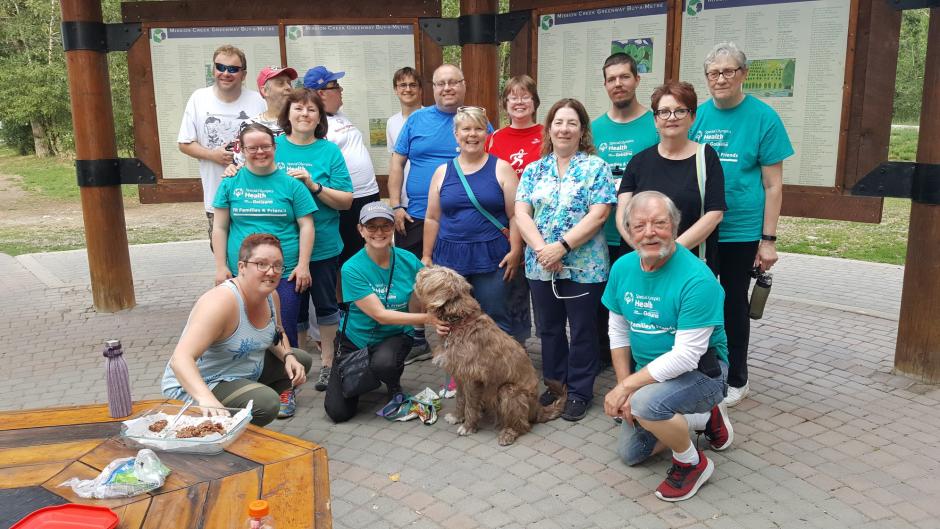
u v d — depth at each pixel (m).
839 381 4.68
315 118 4.74
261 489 2.24
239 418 2.65
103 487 2.20
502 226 4.41
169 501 2.17
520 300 4.63
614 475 3.53
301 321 5.24
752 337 5.63
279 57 6.13
